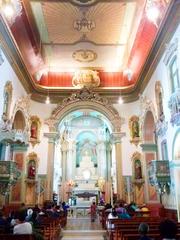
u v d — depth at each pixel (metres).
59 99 18.91
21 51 14.76
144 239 4.33
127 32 15.26
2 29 11.48
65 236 11.80
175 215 11.58
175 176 11.48
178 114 10.12
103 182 28.56
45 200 16.70
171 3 10.08
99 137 31.98
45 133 18.02
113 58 18.12
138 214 13.70
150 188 16.38
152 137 17.09
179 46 10.56
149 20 12.72
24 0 12.17
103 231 12.26
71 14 13.66
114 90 18.95
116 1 12.47
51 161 17.55
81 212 22.72
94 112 20.20
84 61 18.52
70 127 31.62
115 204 16.34
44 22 14.26
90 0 12.54
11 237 5.13
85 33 15.35
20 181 16.56
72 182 29.00
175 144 11.21
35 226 7.91
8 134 11.81
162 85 13.05
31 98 18.31
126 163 17.69
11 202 16.11
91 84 19.14
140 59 16.19
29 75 16.20
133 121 18.41
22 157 17.03
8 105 13.45
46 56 17.75
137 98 18.61
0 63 11.79
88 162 31.98
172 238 3.72
